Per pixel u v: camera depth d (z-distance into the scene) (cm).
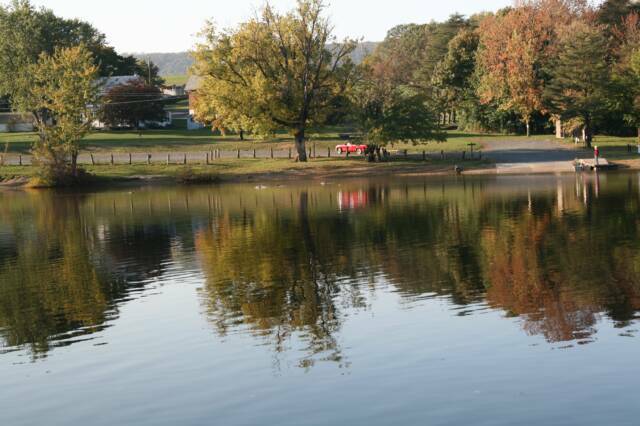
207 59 7681
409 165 7594
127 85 12481
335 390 1873
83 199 6269
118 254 3697
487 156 8206
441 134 7806
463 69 12069
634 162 7300
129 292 2934
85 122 7494
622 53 9212
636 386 1817
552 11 10056
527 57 9412
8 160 8825
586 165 6994
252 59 7581
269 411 1778
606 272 2928
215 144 9962
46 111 10494
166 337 2348
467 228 4022
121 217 5034
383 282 2922
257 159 8231
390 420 1703
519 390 1825
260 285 2952
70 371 2092
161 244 3919
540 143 9375
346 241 3778
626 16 11169
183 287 2972
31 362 2180
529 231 3856
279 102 7594
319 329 2358
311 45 7612
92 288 3023
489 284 2828
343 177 7156
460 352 2091
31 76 10075
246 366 2062
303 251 3572
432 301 2620
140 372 2061
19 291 3020
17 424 1781
